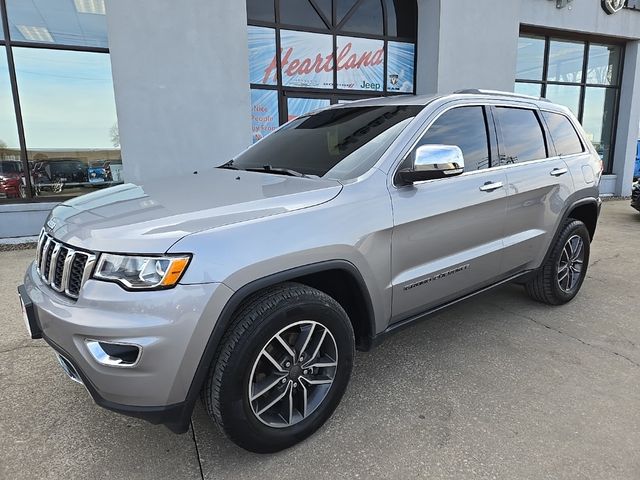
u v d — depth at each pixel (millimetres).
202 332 1949
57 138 7215
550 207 3818
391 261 2641
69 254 2078
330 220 2352
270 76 8789
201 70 7141
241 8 7242
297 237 2211
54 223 2398
